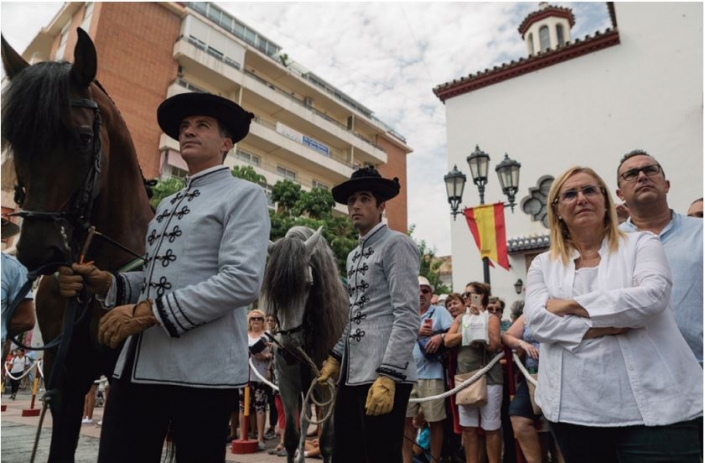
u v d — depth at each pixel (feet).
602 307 5.92
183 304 5.37
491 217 27.86
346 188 9.48
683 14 44.34
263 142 89.04
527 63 51.96
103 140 7.50
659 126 43.62
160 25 76.28
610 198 6.98
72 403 7.61
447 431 17.81
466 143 54.19
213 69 79.41
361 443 8.45
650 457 5.42
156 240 6.39
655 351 5.81
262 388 20.77
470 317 15.46
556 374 6.28
